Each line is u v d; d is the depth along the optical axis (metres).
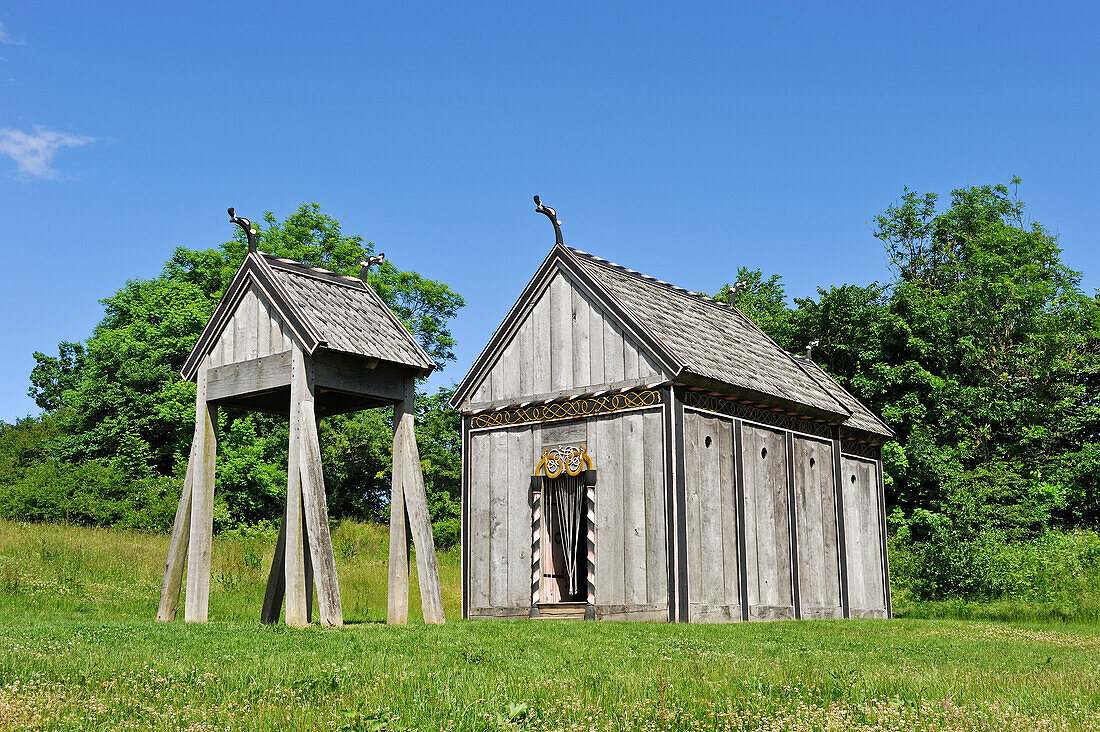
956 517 39.09
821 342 44.88
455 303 56.44
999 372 45.22
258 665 9.71
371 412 55.44
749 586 21.84
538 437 23.06
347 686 8.70
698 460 21.19
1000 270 48.12
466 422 24.45
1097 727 7.50
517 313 23.91
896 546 38.16
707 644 13.77
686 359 21.20
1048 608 25.91
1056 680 9.85
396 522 17.02
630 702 8.16
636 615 20.67
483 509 23.80
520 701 7.98
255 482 49.88
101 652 10.59
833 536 25.05
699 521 20.88
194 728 6.91
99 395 51.66
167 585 17.33
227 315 17.55
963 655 13.53
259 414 51.88
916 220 51.69
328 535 15.52
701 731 7.36
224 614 22.52
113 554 29.67
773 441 23.55
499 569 23.25
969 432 43.25
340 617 15.27
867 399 42.84
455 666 10.23
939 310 43.41
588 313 22.62
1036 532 40.81
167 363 52.34
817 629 18.59
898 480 41.12
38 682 8.46
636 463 21.22
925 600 30.62
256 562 30.56
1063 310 48.22
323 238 53.78
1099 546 32.66
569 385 22.70
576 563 22.62
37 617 19.42
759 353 25.77
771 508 23.00
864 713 7.98
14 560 26.95
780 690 9.00
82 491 45.62
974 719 7.71
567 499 22.67
